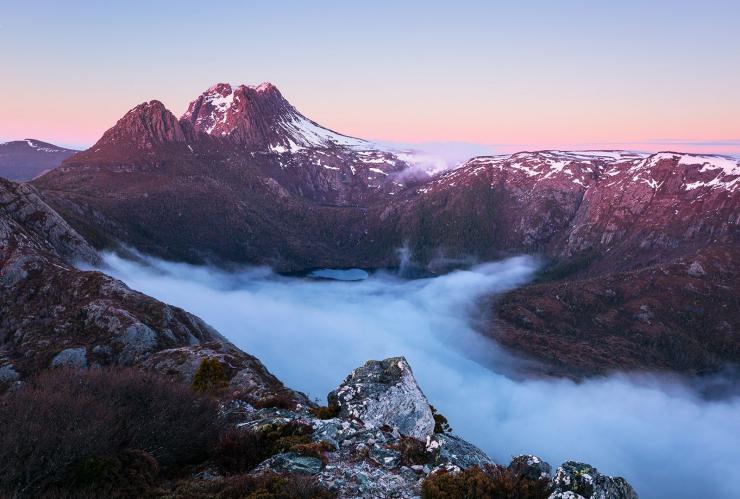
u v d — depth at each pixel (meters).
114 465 15.45
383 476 16.73
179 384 24.28
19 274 124.50
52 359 89.25
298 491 14.34
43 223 174.75
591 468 15.12
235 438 19.12
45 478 15.11
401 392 24.66
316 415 24.66
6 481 14.23
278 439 19.22
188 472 17.72
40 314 112.06
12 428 16.17
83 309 107.00
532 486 15.23
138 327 98.25
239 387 45.41
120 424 18.19
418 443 19.98
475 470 15.89
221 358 69.56
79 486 14.71
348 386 25.28
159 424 19.05
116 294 114.50
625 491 14.89
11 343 104.56
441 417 28.31
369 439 19.77
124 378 23.20
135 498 14.41
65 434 16.23
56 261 137.25
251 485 14.66
